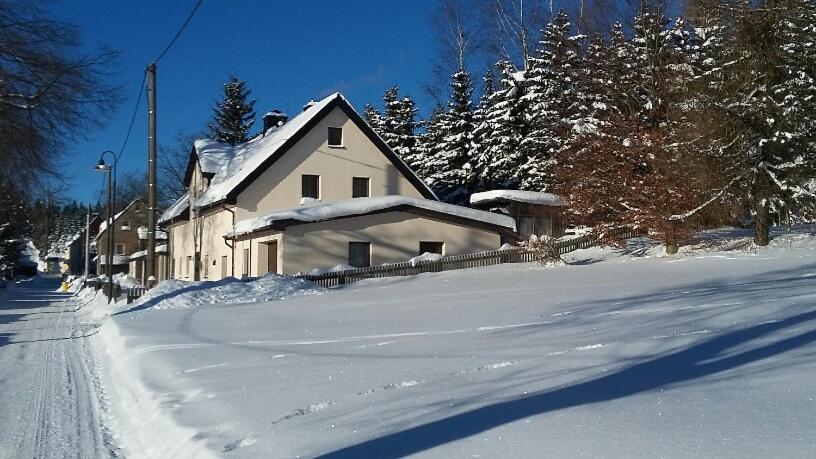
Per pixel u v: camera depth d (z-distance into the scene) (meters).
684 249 24.66
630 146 24.36
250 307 18.88
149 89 22.44
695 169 22.88
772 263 17.98
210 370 8.86
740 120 22.69
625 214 24.67
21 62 25.55
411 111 59.75
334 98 34.44
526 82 40.09
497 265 27.58
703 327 8.75
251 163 35.50
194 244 40.69
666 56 28.56
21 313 27.20
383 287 21.95
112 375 10.53
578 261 26.16
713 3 23.16
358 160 35.09
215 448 5.33
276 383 7.62
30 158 26.89
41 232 127.75
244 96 74.12
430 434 5.12
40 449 6.45
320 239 28.28
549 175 31.09
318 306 17.55
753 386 5.81
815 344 7.16
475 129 44.75
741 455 4.17
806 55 22.78
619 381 6.35
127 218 86.88
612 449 4.43
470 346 9.08
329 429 5.53
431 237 30.41
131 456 6.19
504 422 5.24
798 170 22.42
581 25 37.06
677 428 4.77
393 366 8.05
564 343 8.58
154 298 21.94
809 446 4.25
